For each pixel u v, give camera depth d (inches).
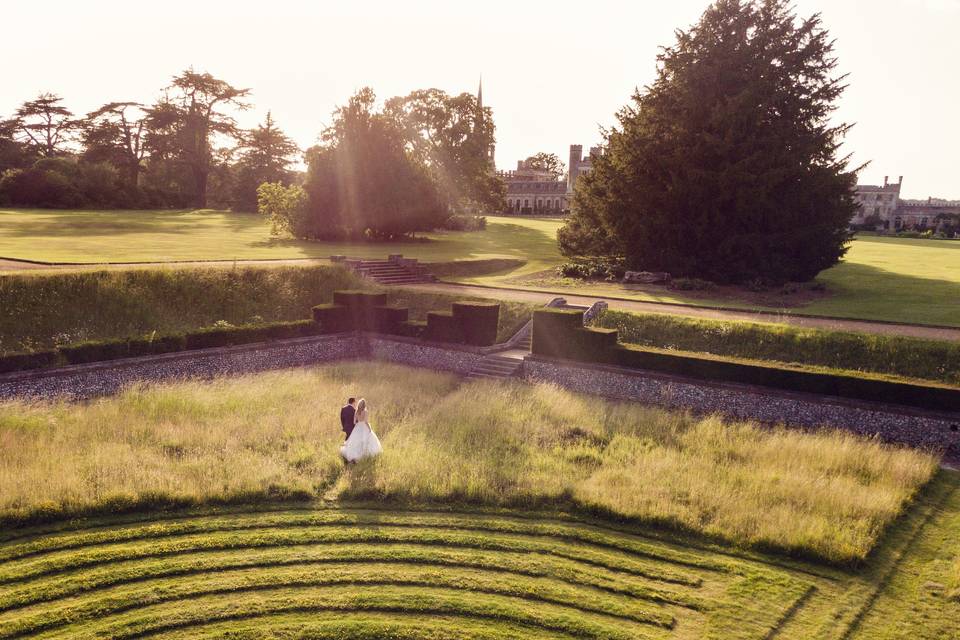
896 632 329.4
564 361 836.6
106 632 312.0
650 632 325.7
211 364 820.6
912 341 759.7
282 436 596.7
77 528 417.7
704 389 735.1
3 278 814.5
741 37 1323.8
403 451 561.3
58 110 3275.1
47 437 553.3
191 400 671.8
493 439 606.5
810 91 1318.9
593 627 326.0
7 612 327.6
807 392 680.4
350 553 396.5
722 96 1311.5
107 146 3213.6
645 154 1342.3
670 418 682.8
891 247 2303.2
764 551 415.2
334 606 339.3
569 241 1633.9
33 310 813.2
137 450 539.8
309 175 1872.5
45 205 2778.1
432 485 495.5
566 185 4869.6
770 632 328.2
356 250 1664.6
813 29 1311.5
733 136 1264.8
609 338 817.5
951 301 1115.9
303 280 1117.1
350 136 1867.6
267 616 330.3
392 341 978.1
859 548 404.5
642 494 486.0
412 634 317.1
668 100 1368.1
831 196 1316.4
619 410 711.7
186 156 3390.7
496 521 448.5
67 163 2933.1
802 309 1050.7
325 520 440.5
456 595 354.0
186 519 437.4
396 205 1862.7
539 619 331.9
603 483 506.9
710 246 1337.4
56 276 861.8
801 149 1258.0
